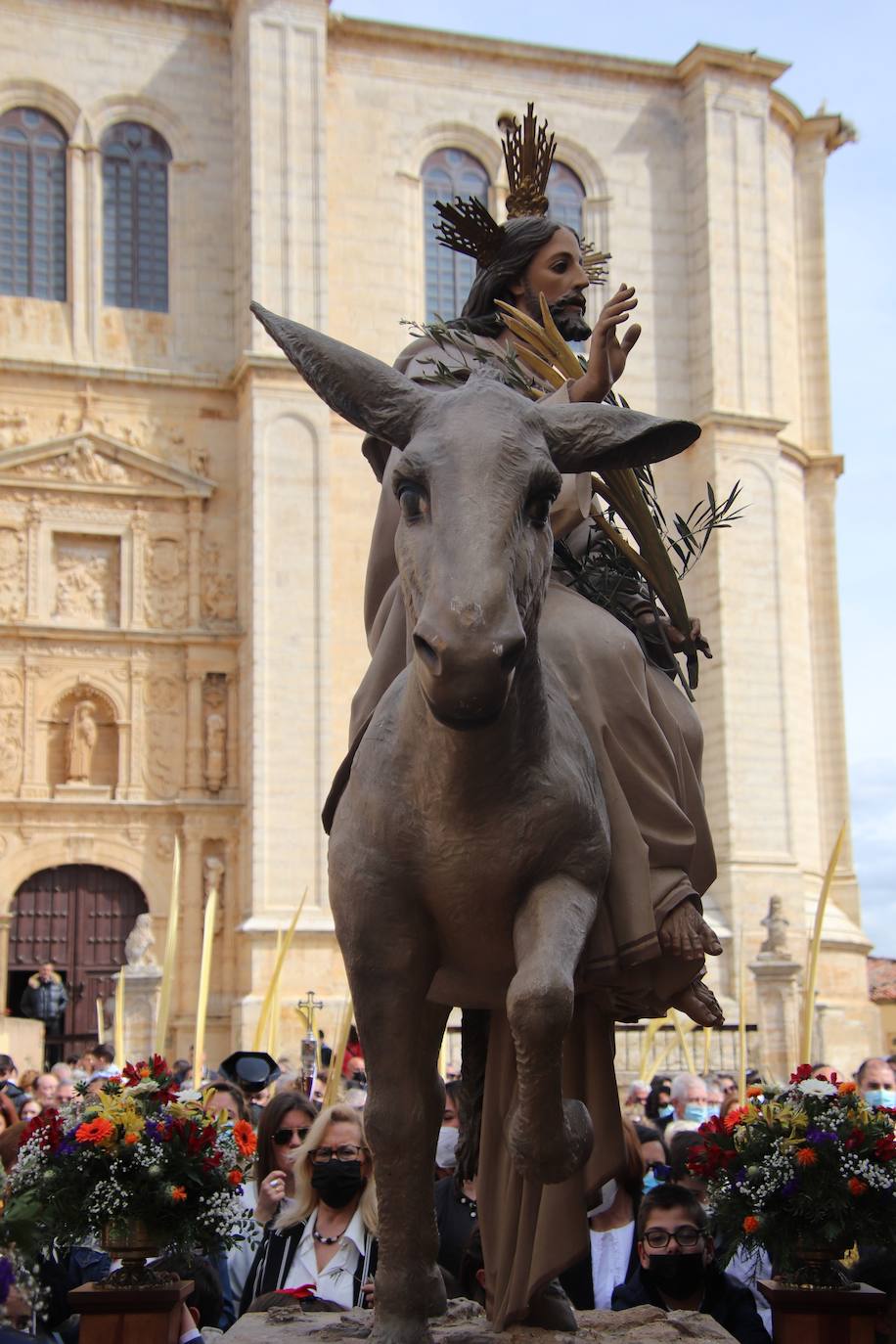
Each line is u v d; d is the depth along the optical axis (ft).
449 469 12.74
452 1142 27.71
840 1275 19.85
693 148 151.33
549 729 14.05
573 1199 15.78
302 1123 28.09
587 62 150.30
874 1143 19.81
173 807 128.47
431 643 11.82
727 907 137.59
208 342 137.69
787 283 155.12
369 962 14.28
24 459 129.59
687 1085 47.16
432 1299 14.79
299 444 132.46
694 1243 22.47
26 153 136.87
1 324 133.28
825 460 157.48
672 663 17.99
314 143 137.08
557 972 12.98
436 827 13.75
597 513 18.06
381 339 142.51
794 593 151.53
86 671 129.29
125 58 139.54
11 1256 13.64
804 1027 30.14
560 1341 15.12
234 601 133.49
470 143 147.95
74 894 127.44
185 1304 21.01
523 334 17.87
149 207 139.03
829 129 160.97
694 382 148.25
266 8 137.18
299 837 126.72
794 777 147.13
